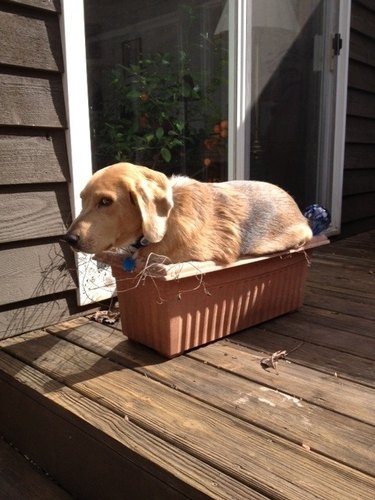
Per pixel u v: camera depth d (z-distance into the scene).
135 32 2.33
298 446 1.12
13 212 1.78
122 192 1.38
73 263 1.98
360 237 3.81
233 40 2.64
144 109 2.45
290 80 3.04
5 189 1.75
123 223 1.41
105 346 1.73
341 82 3.42
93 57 2.15
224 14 2.64
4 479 1.47
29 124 1.78
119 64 2.29
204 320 1.66
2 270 1.78
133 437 1.18
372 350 1.65
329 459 1.07
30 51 1.76
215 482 1.01
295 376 1.46
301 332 1.81
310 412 1.26
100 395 1.38
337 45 3.33
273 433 1.17
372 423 1.21
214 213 1.63
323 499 0.95
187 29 2.57
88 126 1.94
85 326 1.92
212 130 2.73
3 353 1.70
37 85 1.80
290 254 1.85
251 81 2.75
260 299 1.84
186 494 1.03
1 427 1.69
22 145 1.78
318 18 3.17
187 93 2.62
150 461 1.10
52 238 1.90
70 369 1.56
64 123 1.88
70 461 1.37
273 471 1.04
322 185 3.47
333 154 3.50
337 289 2.35
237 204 1.69
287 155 3.12
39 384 1.47
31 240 1.84
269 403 1.31
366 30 3.65
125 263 1.55
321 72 3.28
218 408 1.29
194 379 1.46
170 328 1.56
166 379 1.46
